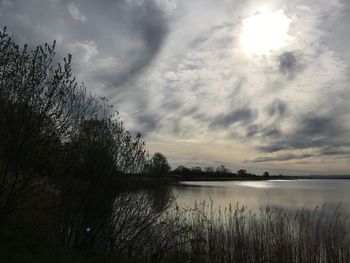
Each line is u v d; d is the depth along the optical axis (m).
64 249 8.27
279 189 76.19
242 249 12.72
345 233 13.71
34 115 8.11
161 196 10.73
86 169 9.24
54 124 8.59
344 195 52.41
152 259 9.29
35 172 8.41
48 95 8.28
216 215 16.05
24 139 7.91
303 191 66.62
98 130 9.59
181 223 11.71
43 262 7.02
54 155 8.70
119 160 9.80
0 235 7.92
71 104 8.98
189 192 48.66
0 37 7.77
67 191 9.12
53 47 8.41
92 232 9.42
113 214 9.68
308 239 13.31
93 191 9.34
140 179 10.20
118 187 9.71
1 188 7.95
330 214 17.78
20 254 7.14
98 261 8.40
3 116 7.78
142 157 10.20
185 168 99.44
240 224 14.06
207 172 138.62
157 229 10.55
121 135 9.97
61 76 8.48
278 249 12.90
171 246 10.49
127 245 9.63
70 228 9.26
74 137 9.11
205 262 11.83
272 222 14.82
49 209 9.38
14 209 8.40
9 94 7.84
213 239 12.65
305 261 12.75
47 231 9.12
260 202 36.12
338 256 12.74
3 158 7.98
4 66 7.79
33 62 8.10
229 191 60.88
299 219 15.32
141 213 10.08
